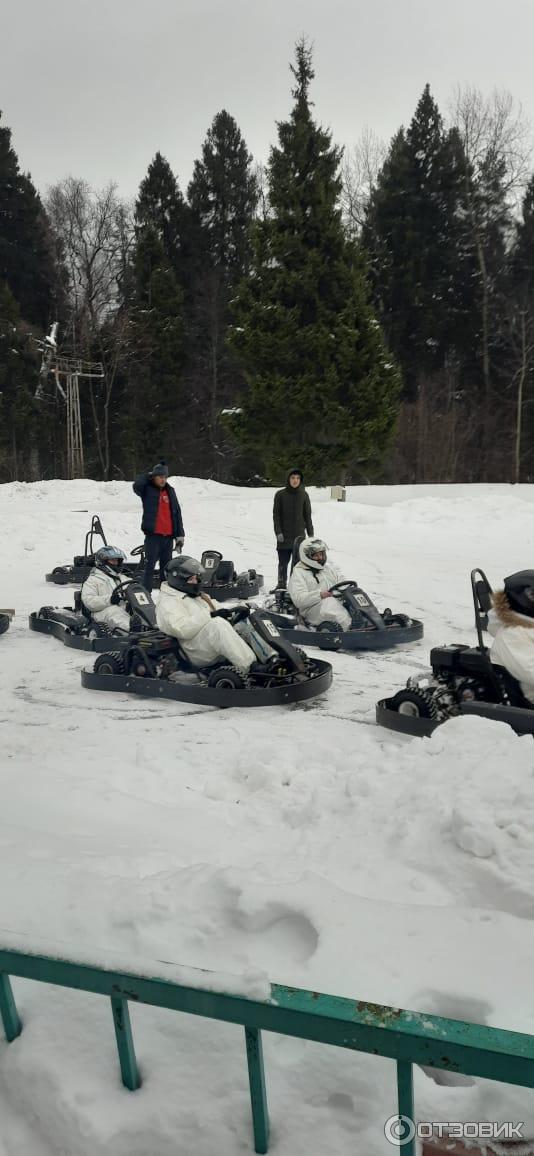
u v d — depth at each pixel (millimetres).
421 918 2670
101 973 1914
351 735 5609
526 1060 1551
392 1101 2012
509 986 2309
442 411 47844
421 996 2273
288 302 36594
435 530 19109
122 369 51625
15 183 56000
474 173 46406
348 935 2553
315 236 36531
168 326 49062
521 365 44188
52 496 26703
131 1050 2043
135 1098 2033
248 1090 2051
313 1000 1751
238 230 54875
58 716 6285
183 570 7062
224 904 2809
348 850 3533
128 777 4652
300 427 36812
